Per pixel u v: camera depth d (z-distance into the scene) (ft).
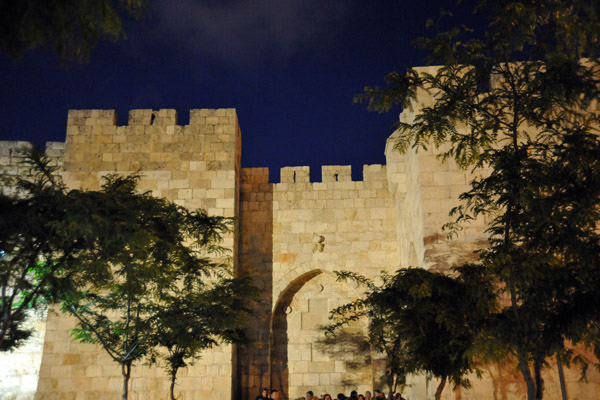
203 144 68.90
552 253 28.78
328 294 72.08
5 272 27.94
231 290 48.44
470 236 49.96
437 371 36.45
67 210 28.76
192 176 67.87
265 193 74.59
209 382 60.75
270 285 71.41
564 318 26.89
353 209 73.41
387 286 44.16
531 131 49.44
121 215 32.37
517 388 45.32
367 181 74.33
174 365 46.39
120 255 33.88
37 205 28.96
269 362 68.69
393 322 42.60
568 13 26.86
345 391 68.64
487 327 30.86
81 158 68.23
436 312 35.35
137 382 60.49
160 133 69.21
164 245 38.83
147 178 67.67
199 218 42.73
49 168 32.89
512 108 31.32
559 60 27.71
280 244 72.74
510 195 28.86
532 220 28.53
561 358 27.37
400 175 66.59
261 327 69.82
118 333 44.19
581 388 44.50
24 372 65.05
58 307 62.44
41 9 19.07
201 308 44.91
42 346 65.77
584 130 28.48
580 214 28.12
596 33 25.43
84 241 31.35
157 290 44.16
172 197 67.15
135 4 20.30
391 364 43.34
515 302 28.40
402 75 31.58
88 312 44.91
